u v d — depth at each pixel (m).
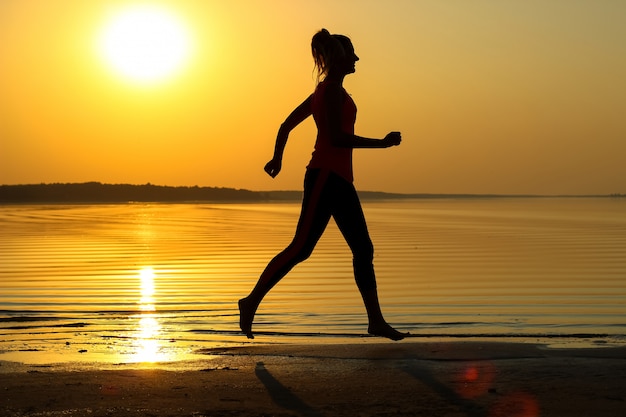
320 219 4.52
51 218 44.59
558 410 3.08
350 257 16.28
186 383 3.60
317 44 4.63
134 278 12.22
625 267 14.00
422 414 3.06
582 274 12.75
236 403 3.24
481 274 12.81
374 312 4.64
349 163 4.52
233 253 18.22
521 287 10.85
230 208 76.38
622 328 7.02
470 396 3.31
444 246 20.47
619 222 37.41
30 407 3.17
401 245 20.94
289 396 3.35
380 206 90.25
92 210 65.69
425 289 10.62
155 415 3.07
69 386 3.54
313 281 11.46
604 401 3.20
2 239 24.16
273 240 23.83
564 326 7.16
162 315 7.82
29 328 6.69
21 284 11.27
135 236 26.19
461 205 96.88
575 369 3.78
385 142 4.41
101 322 7.18
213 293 10.07
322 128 4.51
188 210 66.75
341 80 4.61
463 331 6.79
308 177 4.53
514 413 3.05
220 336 6.27
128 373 3.83
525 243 21.53
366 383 3.57
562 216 48.16
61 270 13.70
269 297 9.52
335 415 3.05
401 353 4.28
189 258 16.64
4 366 4.09
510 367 3.85
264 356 4.30
